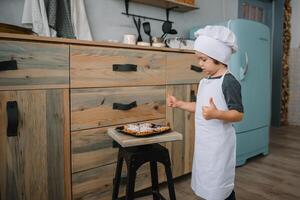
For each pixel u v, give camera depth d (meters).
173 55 1.80
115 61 1.48
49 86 1.25
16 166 1.20
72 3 1.73
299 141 3.32
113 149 1.54
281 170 2.32
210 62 1.22
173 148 1.89
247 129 2.45
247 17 3.56
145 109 1.67
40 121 1.24
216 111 1.07
